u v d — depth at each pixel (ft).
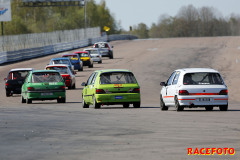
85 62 495.41
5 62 577.84
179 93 180.04
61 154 86.48
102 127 127.95
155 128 125.29
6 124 137.18
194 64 517.96
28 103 244.83
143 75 429.79
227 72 444.55
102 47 611.06
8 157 83.30
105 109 198.18
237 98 296.71
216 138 106.83
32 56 655.76
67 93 308.40
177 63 529.04
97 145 97.14
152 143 99.71
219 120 145.28
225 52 654.12
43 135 112.47
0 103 251.19
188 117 156.15
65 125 133.49
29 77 245.45
